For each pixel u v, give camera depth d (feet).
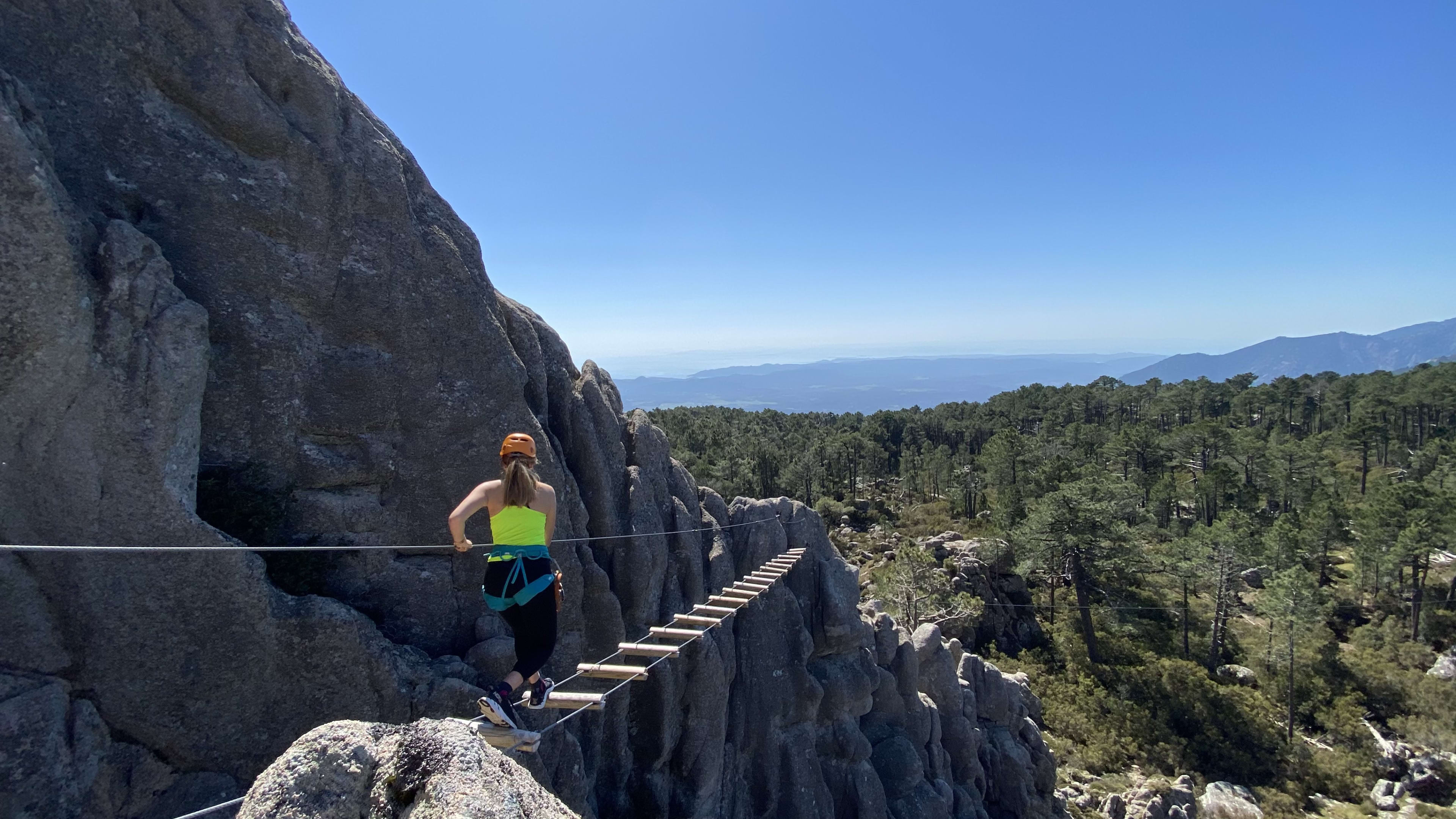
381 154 50.21
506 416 55.16
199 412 37.68
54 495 32.63
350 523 46.52
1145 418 559.38
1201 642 237.66
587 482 67.56
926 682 111.55
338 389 46.83
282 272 44.42
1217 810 153.28
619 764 62.80
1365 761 175.42
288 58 45.55
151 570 34.58
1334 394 516.73
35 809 30.12
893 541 324.80
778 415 568.41
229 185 42.34
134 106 39.65
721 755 70.28
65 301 32.37
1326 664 211.61
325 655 39.81
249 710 37.14
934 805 92.63
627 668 41.86
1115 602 247.50
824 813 79.25
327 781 16.66
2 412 31.27
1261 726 182.91
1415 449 447.01
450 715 43.68
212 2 42.42
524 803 16.52
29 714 30.66
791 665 82.17
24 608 31.68
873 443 431.43
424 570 49.62
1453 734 178.19
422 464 50.52
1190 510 385.09
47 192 31.96
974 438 512.22
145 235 38.42
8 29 35.99
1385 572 259.60
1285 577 206.90
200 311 37.93
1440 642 235.61
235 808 36.09
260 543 41.81
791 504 99.25
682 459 316.81
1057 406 587.68
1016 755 117.80
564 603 58.75
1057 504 233.55
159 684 34.68
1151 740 177.78
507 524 26.30
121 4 39.17
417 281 51.13
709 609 63.57
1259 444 390.21
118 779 33.42
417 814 15.03
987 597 249.55
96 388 33.50
